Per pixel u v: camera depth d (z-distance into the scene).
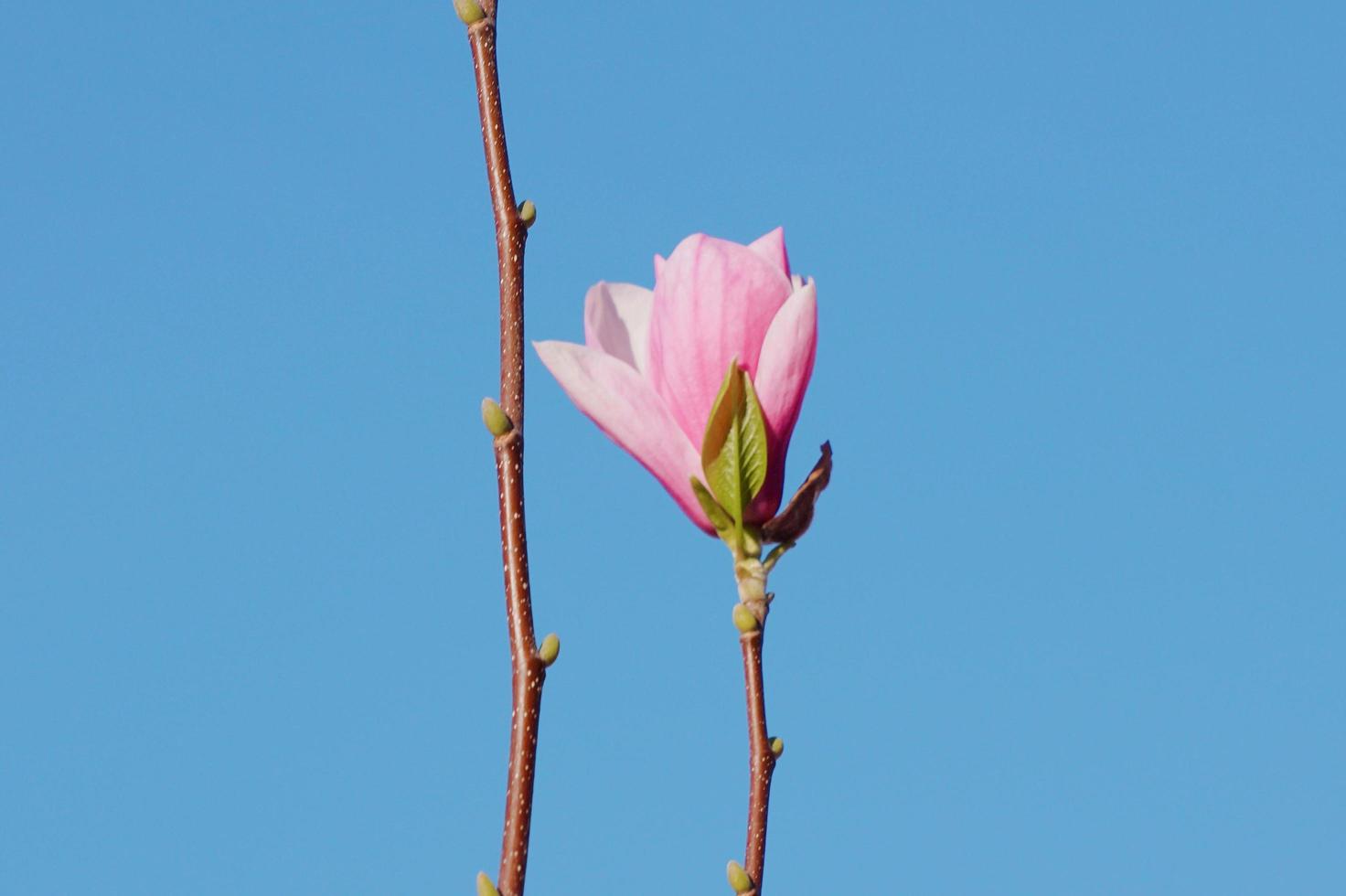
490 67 1.86
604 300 1.88
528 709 1.83
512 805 1.82
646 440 1.84
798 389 1.84
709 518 1.84
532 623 1.83
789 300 1.84
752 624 1.83
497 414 1.83
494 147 1.86
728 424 1.83
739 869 1.82
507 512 1.83
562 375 1.85
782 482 1.85
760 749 1.83
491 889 1.80
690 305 1.85
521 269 1.85
